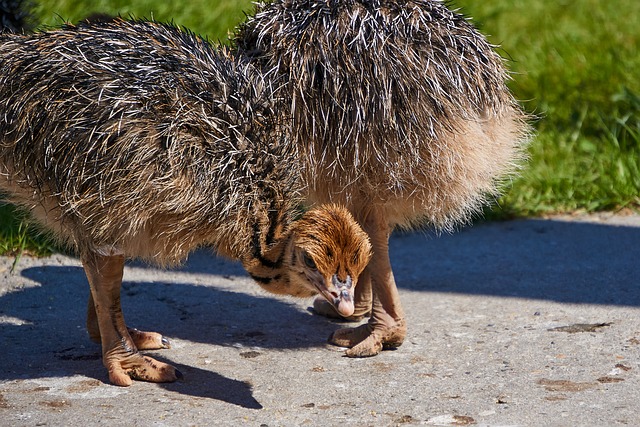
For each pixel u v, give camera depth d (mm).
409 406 5844
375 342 6629
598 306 7469
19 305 7547
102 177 5781
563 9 15117
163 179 5723
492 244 9062
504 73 6750
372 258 6590
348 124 6203
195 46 6312
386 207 6504
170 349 6793
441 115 6230
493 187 7039
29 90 6016
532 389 6035
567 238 9156
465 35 6469
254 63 6430
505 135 6723
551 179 10133
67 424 5602
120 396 6023
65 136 5848
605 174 10266
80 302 7680
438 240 9219
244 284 8164
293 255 5777
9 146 6109
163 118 5770
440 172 6332
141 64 5957
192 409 5824
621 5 15445
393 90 6180
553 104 11797
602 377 6180
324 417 5715
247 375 6355
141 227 5883
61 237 6379
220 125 5875
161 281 8156
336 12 6324
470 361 6520
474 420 5637
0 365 6469
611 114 11461
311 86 6230
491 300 7691
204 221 5887
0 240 8586
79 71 5922
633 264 8414
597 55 13141
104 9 11445
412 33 6281
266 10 6633
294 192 6113
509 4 14859
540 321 7203
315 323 7332
